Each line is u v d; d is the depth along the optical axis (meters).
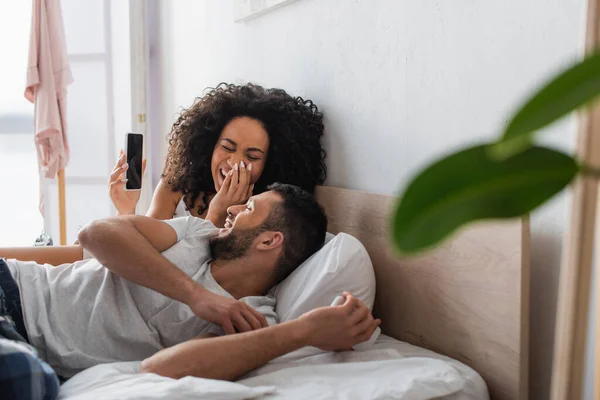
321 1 1.91
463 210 0.35
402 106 1.58
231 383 1.04
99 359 1.32
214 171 1.93
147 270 1.34
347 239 1.46
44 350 1.34
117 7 3.18
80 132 3.28
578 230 0.72
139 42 3.14
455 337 1.32
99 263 1.45
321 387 1.09
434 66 1.46
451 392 1.11
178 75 3.16
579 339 0.71
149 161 3.25
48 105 2.95
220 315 1.25
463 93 1.37
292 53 2.10
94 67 3.24
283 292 1.48
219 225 1.83
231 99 1.97
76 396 1.03
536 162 0.35
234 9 2.44
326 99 1.92
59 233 3.18
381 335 1.48
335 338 1.22
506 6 1.25
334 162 1.90
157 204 2.13
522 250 1.15
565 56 1.12
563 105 0.32
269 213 1.47
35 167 3.55
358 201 1.67
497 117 1.28
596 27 0.77
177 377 1.12
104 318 1.34
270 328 1.19
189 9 2.97
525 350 1.16
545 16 1.16
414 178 0.34
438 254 1.36
